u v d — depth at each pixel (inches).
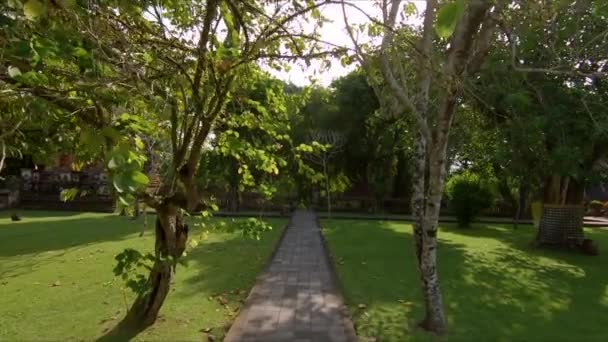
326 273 313.6
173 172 167.2
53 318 205.5
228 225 192.4
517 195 913.5
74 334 185.2
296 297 246.2
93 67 89.3
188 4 149.2
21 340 178.2
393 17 194.2
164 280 193.9
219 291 257.0
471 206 692.7
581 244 455.2
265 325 197.6
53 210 879.7
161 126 166.9
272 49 158.7
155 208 174.1
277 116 215.2
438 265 357.1
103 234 503.8
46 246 415.8
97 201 881.5
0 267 319.0
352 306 230.5
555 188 478.6
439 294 199.2
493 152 481.7
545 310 232.4
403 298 247.0
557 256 427.2
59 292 250.5
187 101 150.9
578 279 317.4
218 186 797.2
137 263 136.1
